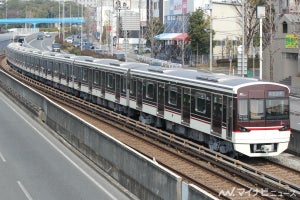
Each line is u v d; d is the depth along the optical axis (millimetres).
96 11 185625
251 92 27469
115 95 45438
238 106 27344
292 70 73688
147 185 19953
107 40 144875
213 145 30141
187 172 26094
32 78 82250
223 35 105812
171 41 116750
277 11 88750
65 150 31109
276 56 75375
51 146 32312
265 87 27688
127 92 42719
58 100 57156
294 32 71250
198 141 33062
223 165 26719
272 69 70938
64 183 23531
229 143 28438
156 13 140250
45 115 40406
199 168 26969
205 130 30594
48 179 24250
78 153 29781
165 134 34094
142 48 127312
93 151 27328
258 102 27609
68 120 33000
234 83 28125
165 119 36031
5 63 116938
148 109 38750
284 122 28125
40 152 30453
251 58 92438
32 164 27328
